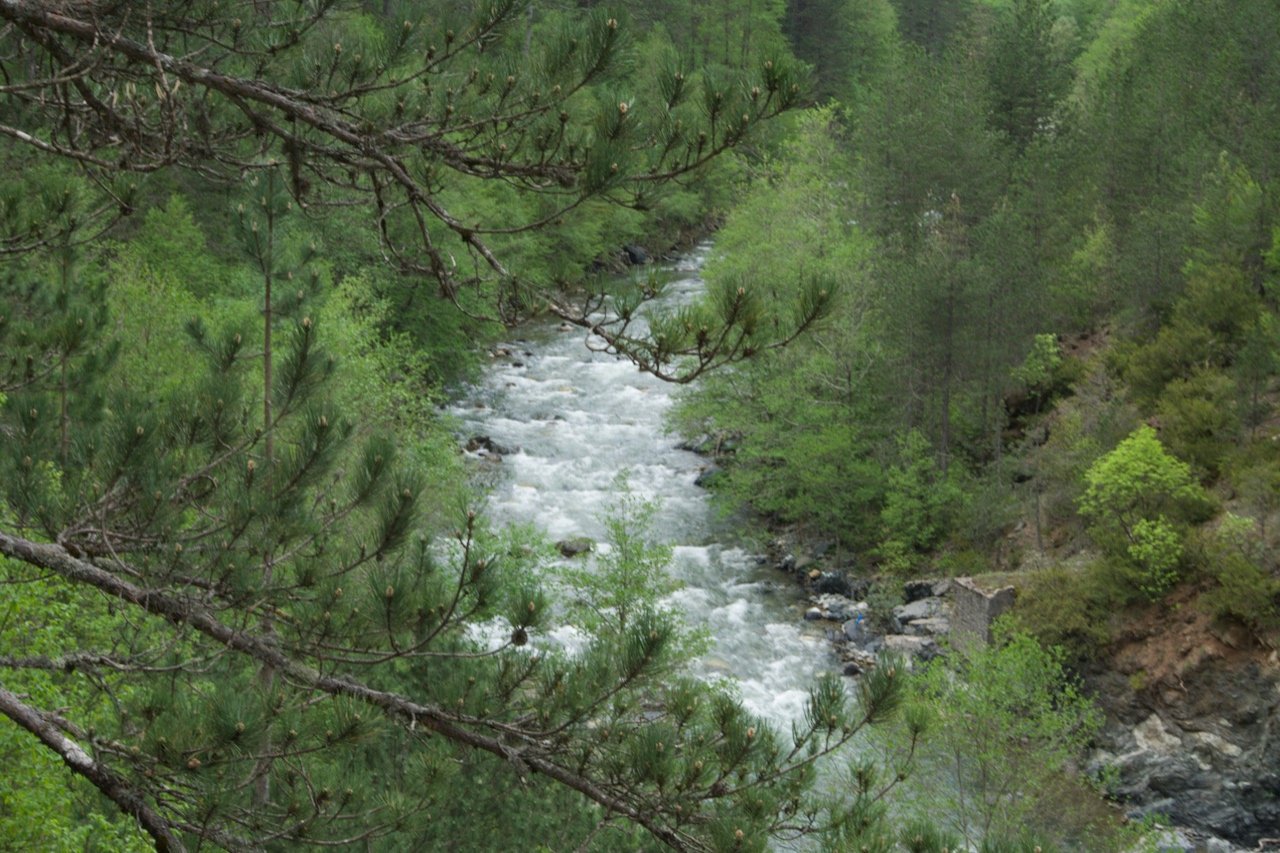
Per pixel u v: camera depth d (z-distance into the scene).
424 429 38.03
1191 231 45.88
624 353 7.20
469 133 7.56
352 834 8.24
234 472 7.89
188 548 7.56
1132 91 64.19
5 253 9.58
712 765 7.78
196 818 6.68
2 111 8.12
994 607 33.38
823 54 107.31
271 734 6.85
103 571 7.09
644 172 7.23
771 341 7.14
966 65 71.50
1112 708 31.33
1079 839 27.50
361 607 7.43
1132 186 57.50
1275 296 40.12
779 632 35.66
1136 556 31.50
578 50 7.25
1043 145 66.75
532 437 48.56
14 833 8.99
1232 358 40.22
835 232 49.66
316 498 8.05
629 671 7.63
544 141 7.38
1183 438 37.41
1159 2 82.81
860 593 38.38
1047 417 44.72
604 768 7.59
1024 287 43.56
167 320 27.33
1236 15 62.06
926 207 61.00
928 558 40.03
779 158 56.12
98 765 6.42
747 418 43.03
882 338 43.66
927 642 34.69
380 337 48.16
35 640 10.21
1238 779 28.92
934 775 26.34
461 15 7.56
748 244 50.00
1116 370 43.72
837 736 24.50
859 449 41.84
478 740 7.56
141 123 7.77
